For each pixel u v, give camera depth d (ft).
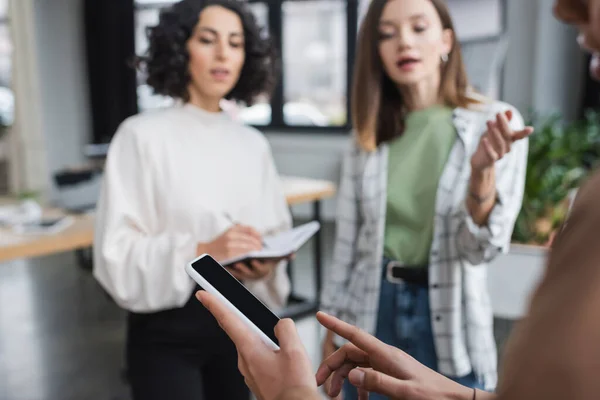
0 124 24.82
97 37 24.48
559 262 0.96
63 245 8.51
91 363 10.27
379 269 4.51
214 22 4.74
